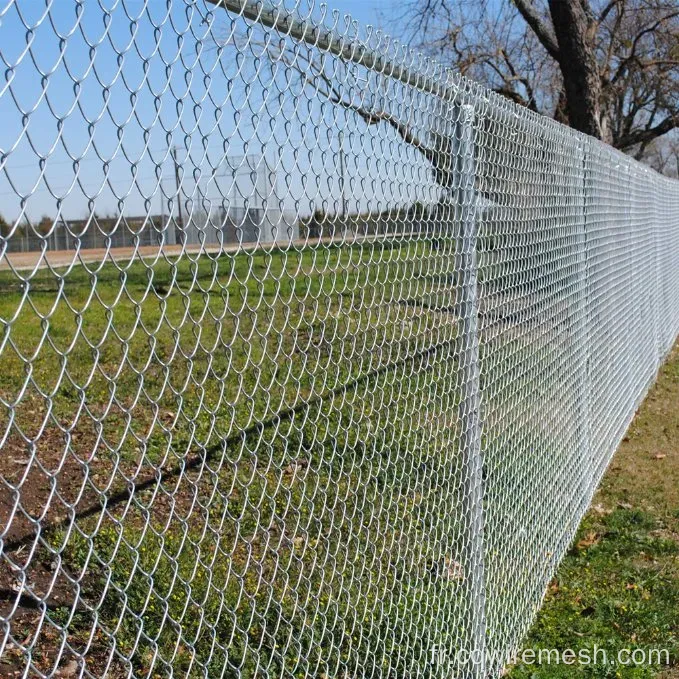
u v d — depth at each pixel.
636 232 8.65
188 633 3.25
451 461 3.31
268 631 3.19
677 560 5.14
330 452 4.17
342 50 2.39
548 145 4.66
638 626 4.32
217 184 1.87
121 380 5.72
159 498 4.21
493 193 3.63
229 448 4.75
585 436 5.79
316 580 3.36
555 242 4.86
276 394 4.68
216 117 1.87
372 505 2.84
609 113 19.33
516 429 4.11
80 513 3.94
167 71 1.72
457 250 3.22
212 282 1.91
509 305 3.93
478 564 3.46
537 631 4.27
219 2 1.88
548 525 4.79
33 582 3.43
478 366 3.40
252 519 3.89
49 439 4.90
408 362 3.43
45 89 1.44
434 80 2.96
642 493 6.32
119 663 3.09
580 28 13.24
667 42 18.77
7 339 1.43
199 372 5.65
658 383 10.20
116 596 3.40
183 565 3.58
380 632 3.08
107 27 1.57
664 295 11.59
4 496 4.06
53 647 3.09
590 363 5.96
